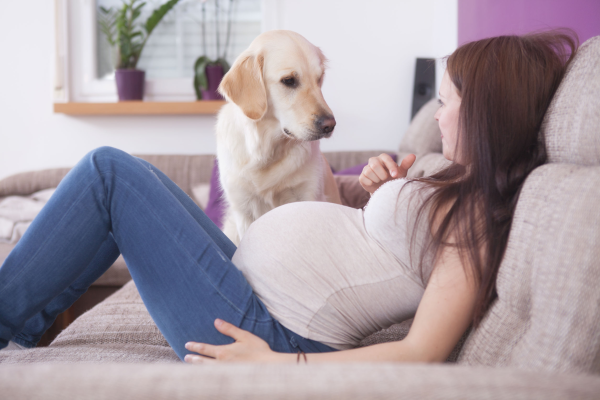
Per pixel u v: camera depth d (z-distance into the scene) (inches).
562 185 26.8
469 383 18.1
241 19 132.0
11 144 130.3
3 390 18.3
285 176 70.6
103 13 130.5
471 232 29.6
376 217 33.8
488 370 19.7
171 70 133.9
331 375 18.9
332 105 130.1
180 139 130.6
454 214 30.5
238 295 33.8
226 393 17.7
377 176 45.8
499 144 31.1
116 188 34.9
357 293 33.2
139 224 34.8
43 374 19.2
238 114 72.2
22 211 104.2
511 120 31.0
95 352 41.3
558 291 24.1
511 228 29.3
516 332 27.8
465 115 32.1
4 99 129.4
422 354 28.3
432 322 28.9
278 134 69.9
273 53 68.2
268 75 68.2
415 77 124.6
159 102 125.1
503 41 32.8
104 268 45.8
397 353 28.3
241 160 71.6
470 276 29.3
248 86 68.3
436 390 17.6
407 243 32.4
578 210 25.0
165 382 18.3
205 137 130.6
